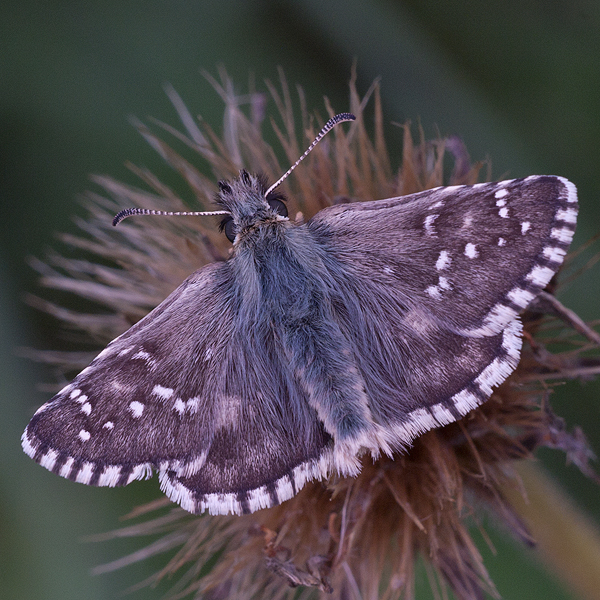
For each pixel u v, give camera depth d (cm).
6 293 16
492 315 15
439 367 15
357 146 16
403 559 15
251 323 15
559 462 16
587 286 16
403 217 15
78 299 16
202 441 15
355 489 15
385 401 15
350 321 15
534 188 15
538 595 16
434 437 15
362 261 15
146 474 15
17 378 16
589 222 16
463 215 15
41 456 15
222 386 15
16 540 16
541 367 15
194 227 16
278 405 15
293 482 15
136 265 16
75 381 15
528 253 15
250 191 15
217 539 16
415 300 15
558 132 16
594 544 15
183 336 15
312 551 15
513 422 15
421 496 15
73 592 16
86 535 16
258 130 16
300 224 15
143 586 16
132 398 15
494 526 15
